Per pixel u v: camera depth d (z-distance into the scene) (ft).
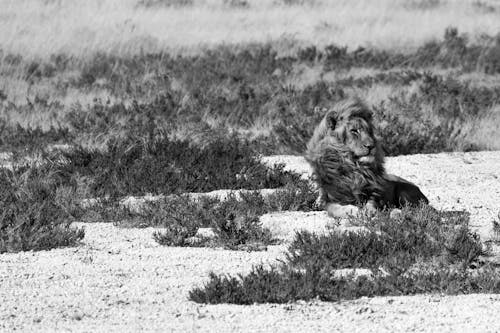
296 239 73.67
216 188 99.04
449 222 78.07
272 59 198.49
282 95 158.71
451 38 221.66
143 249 71.51
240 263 66.44
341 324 50.67
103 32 215.72
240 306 54.85
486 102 159.84
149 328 49.39
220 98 153.89
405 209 78.79
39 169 100.48
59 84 175.42
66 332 48.55
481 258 68.44
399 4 271.69
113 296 56.85
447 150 126.11
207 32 230.27
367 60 205.67
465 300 56.49
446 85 166.71
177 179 97.91
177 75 181.37
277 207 88.12
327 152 85.10
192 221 79.87
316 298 57.00
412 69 202.80
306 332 48.80
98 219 84.84
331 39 225.56
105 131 128.36
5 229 74.43
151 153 107.96
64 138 126.52
